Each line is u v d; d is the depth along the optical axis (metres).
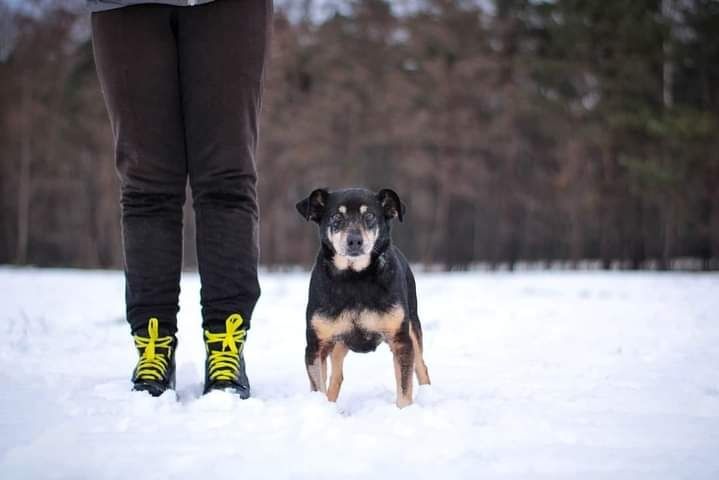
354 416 3.41
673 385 4.29
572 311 9.45
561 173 35.31
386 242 4.34
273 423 3.07
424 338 6.90
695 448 2.78
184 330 7.72
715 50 30.95
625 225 34.56
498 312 9.42
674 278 19.08
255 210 4.11
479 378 4.69
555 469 2.48
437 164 36.62
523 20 35.41
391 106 35.53
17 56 35.28
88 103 35.81
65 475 2.36
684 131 29.50
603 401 3.74
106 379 4.31
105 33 3.89
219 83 3.90
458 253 40.31
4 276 18.78
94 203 37.75
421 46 35.34
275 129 35.22
